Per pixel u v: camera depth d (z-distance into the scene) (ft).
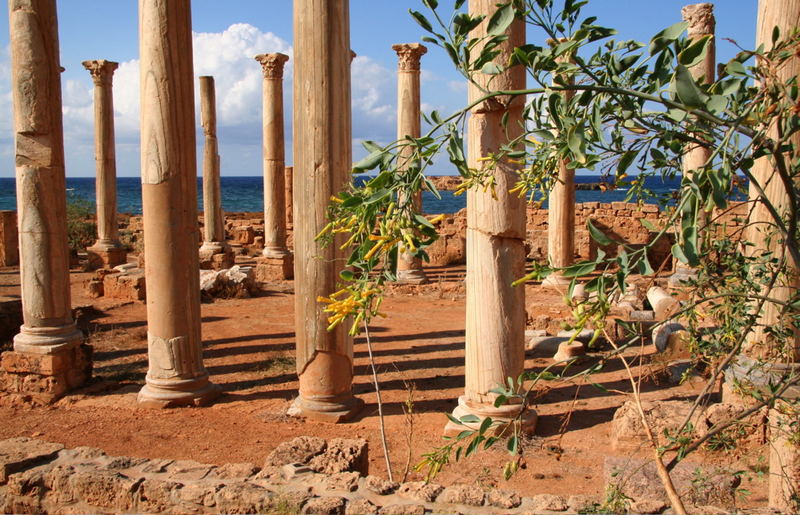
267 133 77.00
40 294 33.60
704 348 13.03
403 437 28.22
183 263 32.45
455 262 90.94
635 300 50.57
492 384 26.81
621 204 88.79
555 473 23.91
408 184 8.07
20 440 22.11
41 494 19.72
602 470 24.11
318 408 30.37
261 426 29.96
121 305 60.39
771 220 23.40
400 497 17.84
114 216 83.92
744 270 12.12
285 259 78.07
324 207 29.04
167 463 20.42
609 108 8.52
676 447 11.69
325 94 28.66
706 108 7.64
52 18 33.37
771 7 24.45
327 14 28.53
